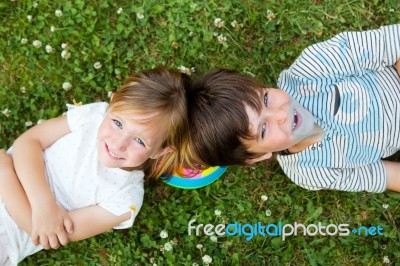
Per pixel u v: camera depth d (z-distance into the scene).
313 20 2.27
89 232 2.02
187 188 2.22
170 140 1.83
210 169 2.17
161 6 2.26
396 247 2.21
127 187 2.02
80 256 2.21
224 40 2.22
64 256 2.21
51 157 2.05
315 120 2.03
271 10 2.27
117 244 2.20
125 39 2.28
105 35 2.26
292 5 2.27
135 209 2.02
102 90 2.27
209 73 1.83
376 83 2.06
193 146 1.86
